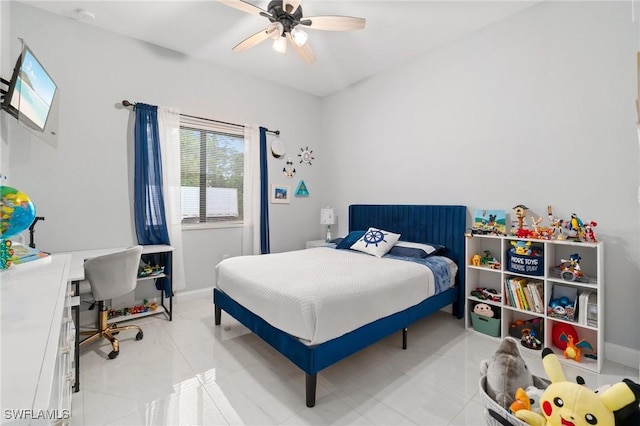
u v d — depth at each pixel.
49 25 2.59
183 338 2.50
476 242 2.90
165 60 3.24
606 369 2.04
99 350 2.29
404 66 3.58
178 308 3.20
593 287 2.04
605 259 2.20
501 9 2.60
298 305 1.71
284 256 2.95
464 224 2.98
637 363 2.05
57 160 2.64
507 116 2.72
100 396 1.73
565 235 2.29
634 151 2.08
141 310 2.95
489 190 2.85
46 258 1.75
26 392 0.50
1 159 2.12
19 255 1.68
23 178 2.48
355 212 4.14
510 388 1.24
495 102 2.80
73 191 2.72
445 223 3.12
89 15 2.63
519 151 2.65
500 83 2.76
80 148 2.75
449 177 3.17
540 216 2.53
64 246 2.68
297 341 1.74
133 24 2.80
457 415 1.61
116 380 1.90
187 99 3.40
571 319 2.18
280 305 1.83
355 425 1.53
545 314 2.28
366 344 1.95
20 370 0.58
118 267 2.26
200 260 3.56
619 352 2.12
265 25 2.82
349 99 4.31
